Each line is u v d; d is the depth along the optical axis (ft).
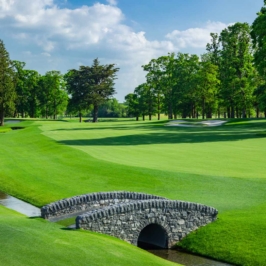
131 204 45.14
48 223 45.47
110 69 316.81
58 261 32.94
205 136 144.25
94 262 33.71
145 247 47.75
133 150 105.50
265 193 59.82
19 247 34.99
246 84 242.99
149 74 339.16
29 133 172.86
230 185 64.49
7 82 264.31
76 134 159.22
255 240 44.04
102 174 77.20
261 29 164.25
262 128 180.04
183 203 47.91
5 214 52.03
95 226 43.39
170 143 122.11
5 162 100.37
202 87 282.15
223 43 290.35
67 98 372.17
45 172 84.84
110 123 269.44
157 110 353.31
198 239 47.03
